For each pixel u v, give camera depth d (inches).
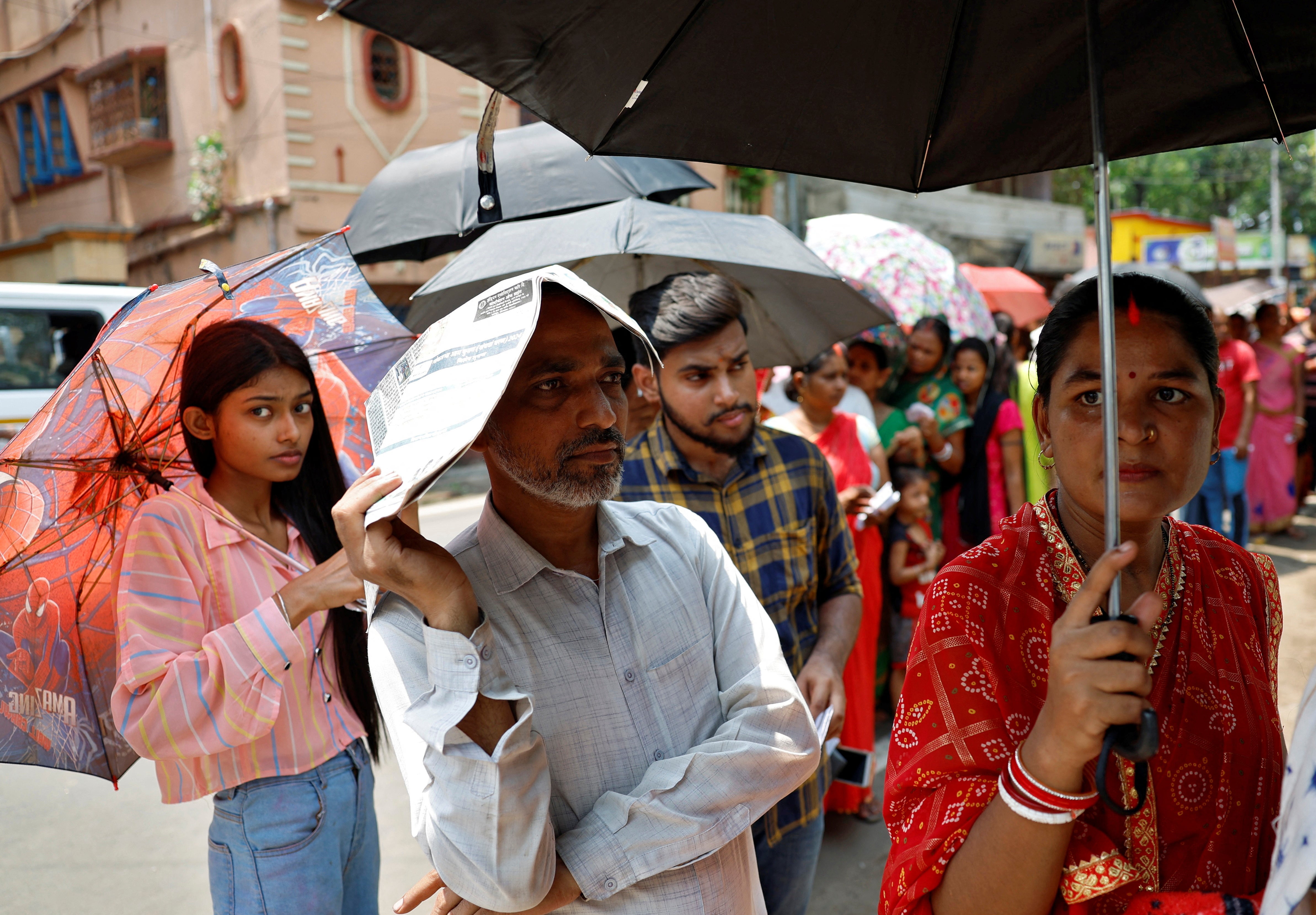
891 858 45.8
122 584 70.0
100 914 119.8
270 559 76.2
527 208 138.5
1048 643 46.6
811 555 88.4
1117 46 52.4
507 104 620.1
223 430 74.6
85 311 287.4
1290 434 295.0
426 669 49.1
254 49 549.0
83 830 141.8
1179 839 44.9
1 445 270.5
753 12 49.1
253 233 572.1
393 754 170.9
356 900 80.1
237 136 573.0
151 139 619.5
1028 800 38.9
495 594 54.0
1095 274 48.7
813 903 119.7
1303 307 517.0
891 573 164.4
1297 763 33.3
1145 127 56.6
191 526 73.3
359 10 42.8
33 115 739.4
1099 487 45.9
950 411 176.2
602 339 52.7
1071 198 903.7
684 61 50.4
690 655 56.9
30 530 70.0
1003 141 56.7
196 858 134.2
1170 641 47.0
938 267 210.5
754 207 595.5
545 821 47.2
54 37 705.6
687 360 82.9
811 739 56.9
